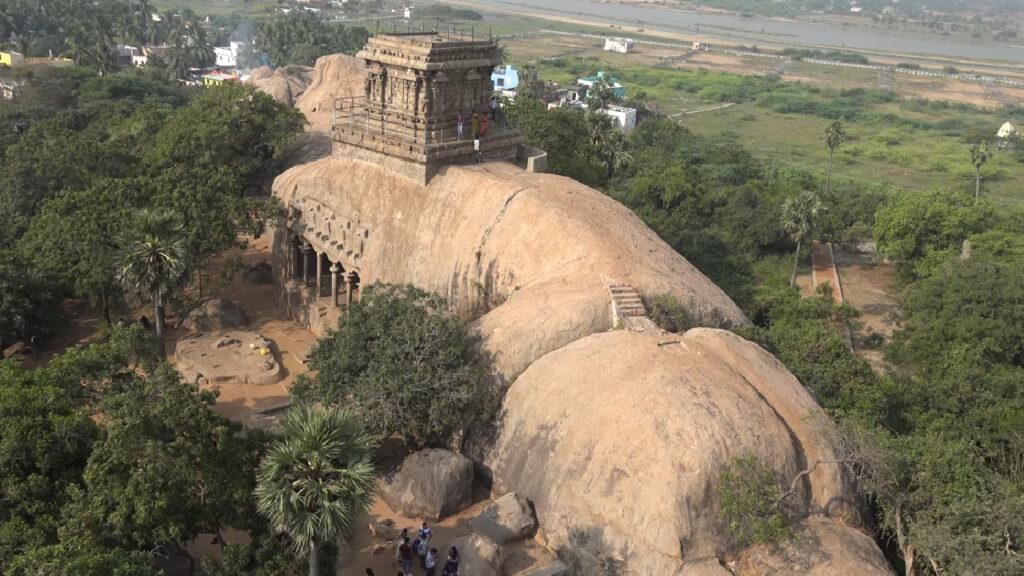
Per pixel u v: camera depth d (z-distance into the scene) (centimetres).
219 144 7462
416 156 5231
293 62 17575
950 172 14600
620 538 3250
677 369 3584
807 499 3338
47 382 3459
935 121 19175
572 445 3566
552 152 7831
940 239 8362
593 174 8062
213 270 6719
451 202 5112
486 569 3297
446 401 3897
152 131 8525
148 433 2927
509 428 3881
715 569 3073
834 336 4747
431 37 5716
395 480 3844
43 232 5562
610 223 4759
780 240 8962
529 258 4647
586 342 3941
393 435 4209
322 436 2600
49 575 2497
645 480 3256
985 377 5028
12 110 10906
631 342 3803
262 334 5759
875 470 3341
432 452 3878
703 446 3241
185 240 4975
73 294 5556
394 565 3450
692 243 8419
